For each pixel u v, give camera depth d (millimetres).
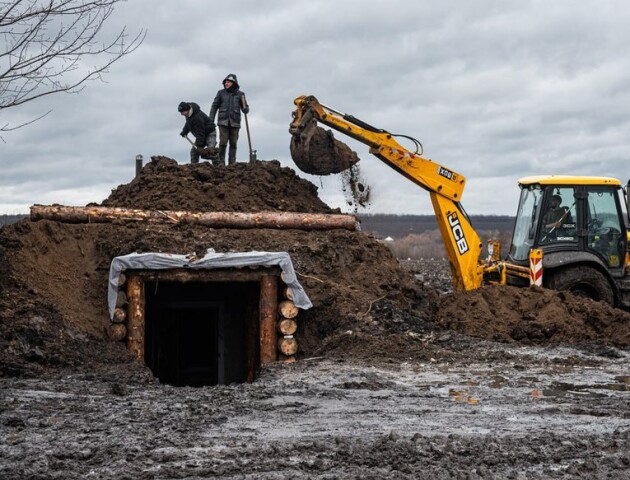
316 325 17281
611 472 7754
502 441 9055
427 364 15039
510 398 12023
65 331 15211
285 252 17156
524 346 16578
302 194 21172
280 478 7523
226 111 21875
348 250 18922
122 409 10711
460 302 18156
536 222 19344
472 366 14859
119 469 7781
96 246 17562
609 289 19344
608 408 11227
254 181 20594
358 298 17594
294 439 9172
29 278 16172
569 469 7863
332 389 12633
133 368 14711
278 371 14406
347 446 8734
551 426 10047
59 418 10039
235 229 18781
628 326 17281
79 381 13258
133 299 16422
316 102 19672
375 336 16547
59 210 18047
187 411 10695
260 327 16969
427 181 19938
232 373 19344
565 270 19234
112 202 20266
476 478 7543
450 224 20125
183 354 20109
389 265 19062
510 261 20172
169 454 8312
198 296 19281
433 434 9531
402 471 7859
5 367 13625
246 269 16891
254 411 10875
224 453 8438
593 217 19484
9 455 8195
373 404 11492
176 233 17922
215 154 21797
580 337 17016
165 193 19672
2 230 17109
